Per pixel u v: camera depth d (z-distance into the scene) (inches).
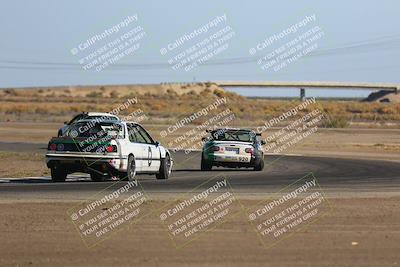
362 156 4579.2
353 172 3161.9
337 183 2593.5
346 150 5265.8
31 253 1331.2
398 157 4515.3
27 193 2138.3
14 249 1358.3
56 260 1283.2
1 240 1428.4
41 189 2262.6
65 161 2492.6
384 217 1724.9
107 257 1306.6
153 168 2682.1
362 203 1961.1
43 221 1630.2
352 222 1658.5
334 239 1467.8
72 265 1250.0
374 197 2114.9
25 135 6314.0
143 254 1332.4
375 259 1296.8
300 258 1302.9
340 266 1244.5
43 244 1405.0
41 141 5629.9
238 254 1334.9
